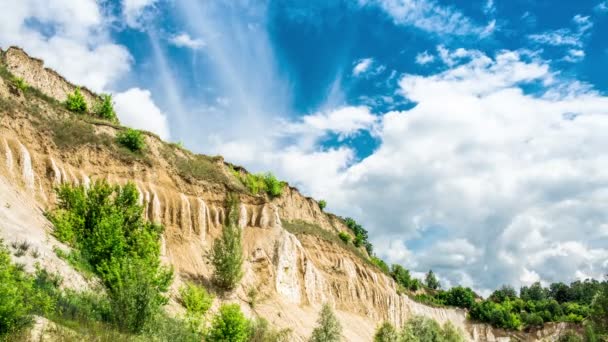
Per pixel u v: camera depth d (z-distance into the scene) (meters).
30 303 18.64
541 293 168.88
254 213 56.88
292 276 55.81
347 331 61.66
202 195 52.06
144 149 48.19
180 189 49.88
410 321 65.75
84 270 27.47
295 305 53.69
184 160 53.69
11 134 35.75
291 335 46.88
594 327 55.22
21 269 21.89
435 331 66.50
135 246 31.23
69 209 33.34
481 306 123.25
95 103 53.44
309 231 72.75
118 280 24.80
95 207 32.66
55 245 28.06
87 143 42.31
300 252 60.34
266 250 54.50
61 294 22.80
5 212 27.25
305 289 57.69
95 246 29.61
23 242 25.38
